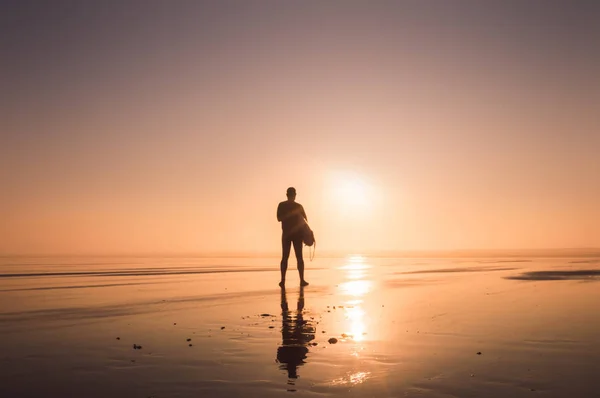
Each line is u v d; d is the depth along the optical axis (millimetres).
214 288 9938
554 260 23500
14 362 3912
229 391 3172
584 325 5555
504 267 17406
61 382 3365
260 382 3369
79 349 4379
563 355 4141
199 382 3369
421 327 5465
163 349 4383
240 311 6676
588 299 7906
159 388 3229
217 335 5027
